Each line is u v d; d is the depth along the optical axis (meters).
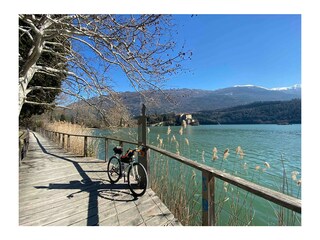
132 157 4.07
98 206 3.34
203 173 2.14
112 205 3.37
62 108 8.09
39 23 4.16
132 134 5.82
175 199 3.56
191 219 3.27
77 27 4.11
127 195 3.80
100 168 6.18
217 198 3.55
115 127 6.29
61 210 3.20
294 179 2.71
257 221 3.92
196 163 2.39
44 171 5.84
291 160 9.73
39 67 5.38
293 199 1.27
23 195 3.86
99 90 5.81
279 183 3.97
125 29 4.08
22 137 8.72
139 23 4.05
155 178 4.19
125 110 5.77
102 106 6.24
